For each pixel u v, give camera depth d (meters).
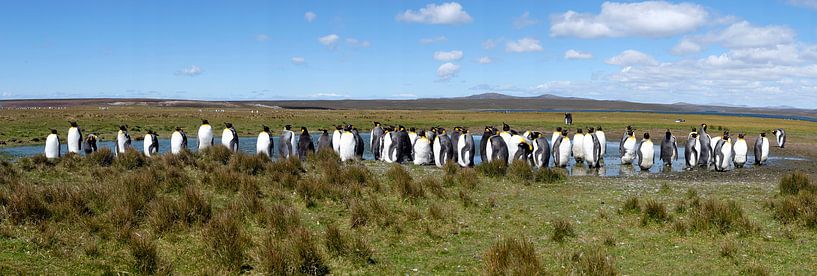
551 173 16.78
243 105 172.75
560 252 8.89
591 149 23.78
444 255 8.92
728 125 54.03
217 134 39.94
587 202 13.02
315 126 48.97
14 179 13.16
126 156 16.73
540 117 70.69
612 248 9.23
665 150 24.38
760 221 10.90
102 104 161.62
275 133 41.75
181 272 7.73
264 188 13.21
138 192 11.27
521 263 7.59
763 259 8.55
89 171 15.42
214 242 8.45
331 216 11.10
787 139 38.88
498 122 56.19
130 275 7.45
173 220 9.57
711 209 10.83
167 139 35.22
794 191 14.05
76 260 7.80
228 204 10.89
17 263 7.42
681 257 8.73
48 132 37.12
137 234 8.57
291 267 7.68
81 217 9.48
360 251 8.58
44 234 8.52
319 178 14.00
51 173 14.90
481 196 13.67
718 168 22.66
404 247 9.29
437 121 58.06
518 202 13.02
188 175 14.30
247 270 7.84
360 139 24.36
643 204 12.34
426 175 16.84
